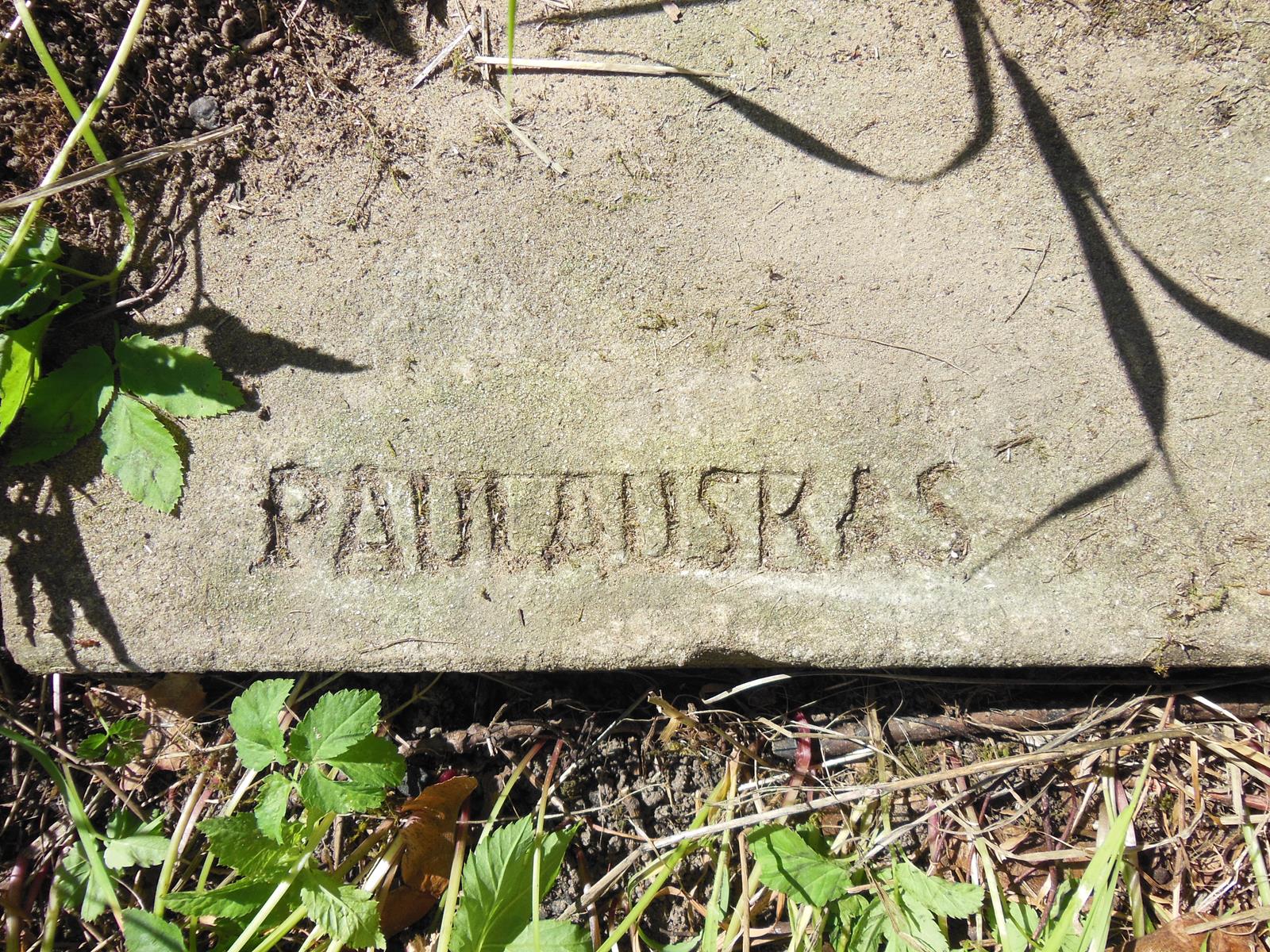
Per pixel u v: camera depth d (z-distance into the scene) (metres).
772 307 0.43
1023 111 0.43
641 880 0.47
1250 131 0.42
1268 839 0.46
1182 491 0.42
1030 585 0.43
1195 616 0.42
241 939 0.42
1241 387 0.42
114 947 0.46
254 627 0.44
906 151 0.43
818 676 0.49
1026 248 0.43
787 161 0.43
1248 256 0.42
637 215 0.43
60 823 0.47
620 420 0.43
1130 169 0.43
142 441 0.43
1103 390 0.43
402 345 0.43
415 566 0.44
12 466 0.44
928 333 0.43
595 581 0.44
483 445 0.43
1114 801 0.47
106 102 0.44
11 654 0.47
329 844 0.47
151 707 0.49
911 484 0.43
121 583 0.44
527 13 0.44
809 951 0.45
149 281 0.44
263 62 0.44
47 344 0.44
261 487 0.44
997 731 0.48
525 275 0.43
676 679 0.49
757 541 0.43
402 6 0.45
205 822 0.41
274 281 0.44
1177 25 0.43
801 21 0.44
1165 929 0.46
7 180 0.45
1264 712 0.47
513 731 0.48
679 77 0.44
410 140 0.44
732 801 0.47
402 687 0.49
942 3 0.43
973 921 0.47
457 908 0.45
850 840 0.47
